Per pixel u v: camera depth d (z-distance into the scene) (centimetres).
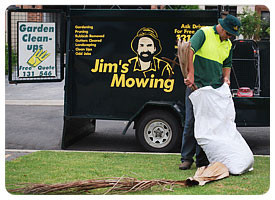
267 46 877
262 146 848
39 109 1240
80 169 631
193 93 612
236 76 888
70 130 833
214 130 611
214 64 628
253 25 1673
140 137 788
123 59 795
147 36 786
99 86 804
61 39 830
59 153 746
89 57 802
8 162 674
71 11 795
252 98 783
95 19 794
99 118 806
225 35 625
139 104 797
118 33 793
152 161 685
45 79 837
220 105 612
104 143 871
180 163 673
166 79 788
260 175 598
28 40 830
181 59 602
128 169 632
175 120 777
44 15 957
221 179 576
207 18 770
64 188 514
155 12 778
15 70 857
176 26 779
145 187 520
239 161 599
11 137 919
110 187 539
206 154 618
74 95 809
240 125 788
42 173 610
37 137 921
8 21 824
